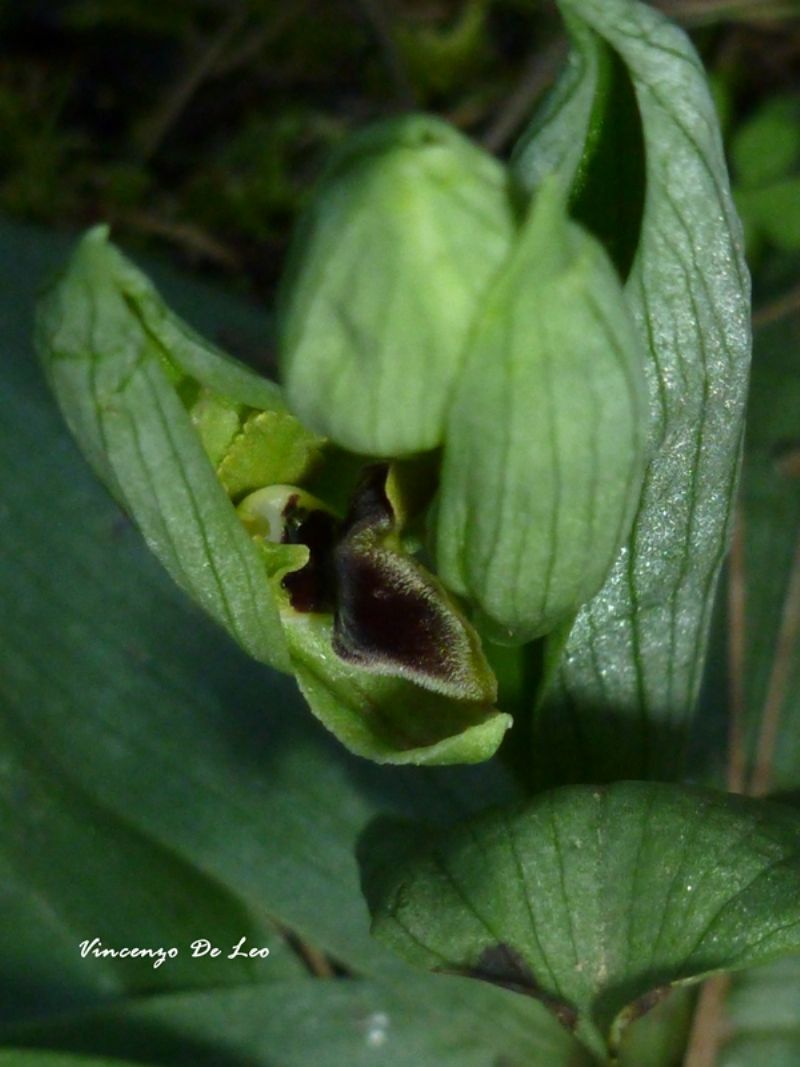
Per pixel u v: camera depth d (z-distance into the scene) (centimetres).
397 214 8
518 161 9
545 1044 11
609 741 10
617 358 8
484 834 9
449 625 9
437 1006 11
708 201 9
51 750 12
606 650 10
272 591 9
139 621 12
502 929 9
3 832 12
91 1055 11
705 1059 11
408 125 8
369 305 8
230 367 9
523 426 8
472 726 9
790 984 11
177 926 12
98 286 8
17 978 12
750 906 9
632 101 9
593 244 8
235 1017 12
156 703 12
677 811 9
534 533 8
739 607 12
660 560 10
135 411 9
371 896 10
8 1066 10
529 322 8
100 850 12
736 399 9
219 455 9
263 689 12
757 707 12
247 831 12
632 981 9
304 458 9
